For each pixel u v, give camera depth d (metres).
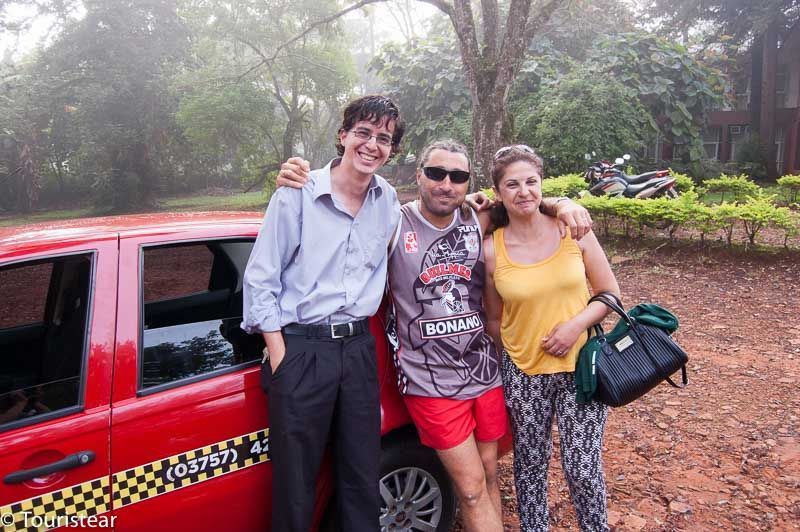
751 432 4.01
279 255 2.24
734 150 25.53
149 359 2.24
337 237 2.27
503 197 2.43
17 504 1.91
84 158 26.58
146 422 2.11
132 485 2.08
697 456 3.74
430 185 2.36
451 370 2.45
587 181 11.74
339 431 2.29
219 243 2.53
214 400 2.24
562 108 14.17
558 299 2.45
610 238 10.16
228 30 20.66
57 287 2.54
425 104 17.78
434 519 2.79
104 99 23.42
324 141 30.53
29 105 24.61
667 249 9.36
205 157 31.55
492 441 2.60
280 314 2.26
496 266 2.53
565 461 2.55
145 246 2.33
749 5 22.11
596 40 18.03
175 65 24.88
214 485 2.24
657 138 17.14
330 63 22.44
